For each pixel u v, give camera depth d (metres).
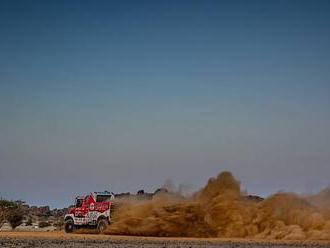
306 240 40.91
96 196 49.38
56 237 41.19
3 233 48.84
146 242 36.62
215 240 39.75
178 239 40.62
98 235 45.25
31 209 94.25
